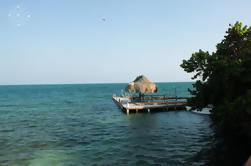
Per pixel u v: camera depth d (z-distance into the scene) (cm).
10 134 1563
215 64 866
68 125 1909
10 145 1262
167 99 3400
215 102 904
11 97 6438
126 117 2306
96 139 1388
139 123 1938
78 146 1229
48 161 986
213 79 862
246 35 988
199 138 1350
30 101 4844
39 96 6888
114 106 3584
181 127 1723
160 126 1780
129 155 1049
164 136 1429
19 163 965
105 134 1528
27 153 1106
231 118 650
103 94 7912
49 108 3338
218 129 1512
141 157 1016
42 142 1327
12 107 3534
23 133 1595
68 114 2644
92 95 7262
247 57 734
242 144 1115
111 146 1216
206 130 1584
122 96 4512
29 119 2273
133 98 3281
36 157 1043
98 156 1045
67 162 970
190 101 1054
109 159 999
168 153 1066
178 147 1165
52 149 1175
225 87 740
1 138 1439
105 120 2153
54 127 1822
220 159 955
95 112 2803
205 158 977
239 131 1143
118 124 1916
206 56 967
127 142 1295
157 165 912
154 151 1104
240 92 688
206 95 957
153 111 2652
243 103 525
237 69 657
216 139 1292
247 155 980
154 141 1304
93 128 1758
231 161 926
